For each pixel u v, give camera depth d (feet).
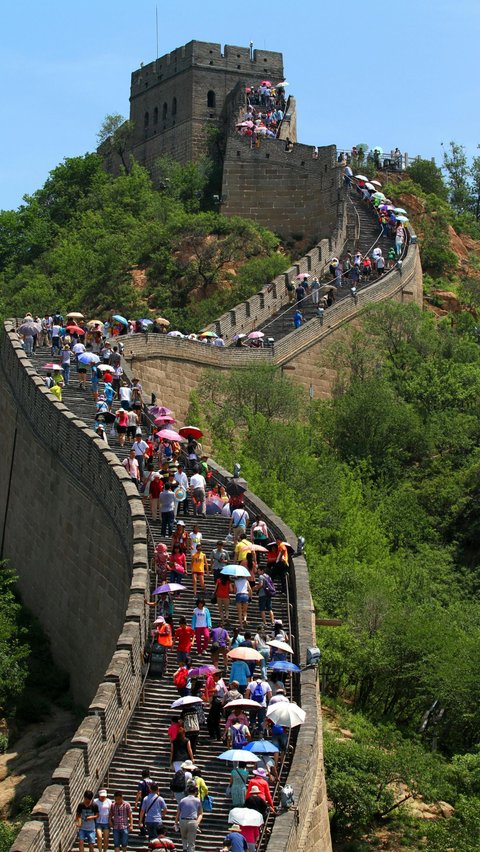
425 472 266.36
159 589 143.95
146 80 470.39
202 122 447.42
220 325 297.12
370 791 161.07
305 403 282.36
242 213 393.29
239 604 144.66
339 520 225.76
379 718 183.42
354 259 337.72
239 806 116.57
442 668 179.63
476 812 156.04
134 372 247.70
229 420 257.14
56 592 193.88
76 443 190.80
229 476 185.57
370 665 182.91
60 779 113.60
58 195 449.06
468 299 387.14
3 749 167.53
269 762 121.70
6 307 355.15
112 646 167.63
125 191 427.33
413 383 291.99
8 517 221.46
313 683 134.92
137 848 112.06
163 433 179.83
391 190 421.18
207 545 162.61
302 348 295.89
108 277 360.89
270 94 433.89
